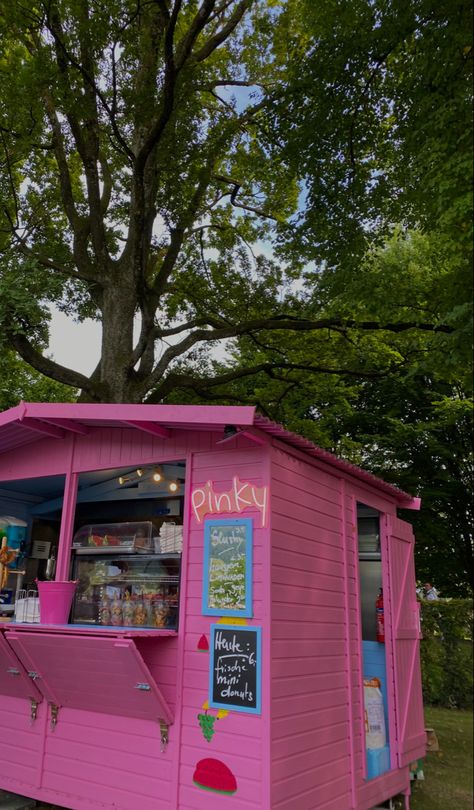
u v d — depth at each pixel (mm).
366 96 9000
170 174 10492
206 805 3785
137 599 4816
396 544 6363
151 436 4875
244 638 3918
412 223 9070
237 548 4125
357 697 4988
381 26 7855
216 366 13227
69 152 10445
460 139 5566
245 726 3760
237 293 12414
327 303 9508
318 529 4781
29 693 4891
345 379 13789
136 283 9219
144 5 8594
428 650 11281
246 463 4266
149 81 8820
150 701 4047
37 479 5809
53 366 8969
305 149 9641
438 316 8250
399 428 12320
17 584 6051
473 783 6473
